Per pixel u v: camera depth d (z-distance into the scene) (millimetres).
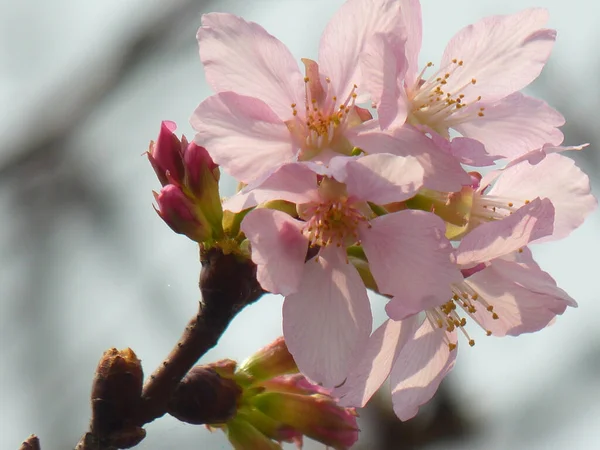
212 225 378
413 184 371
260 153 376
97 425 377
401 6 382
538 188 391
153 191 378
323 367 375
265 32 379
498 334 388
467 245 374
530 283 383
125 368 377
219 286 377
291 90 380
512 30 390
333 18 381
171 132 381
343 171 369
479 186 385
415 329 390
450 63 390
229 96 376
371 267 376
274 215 375
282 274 375
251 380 391
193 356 378
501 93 390
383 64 373
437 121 388
